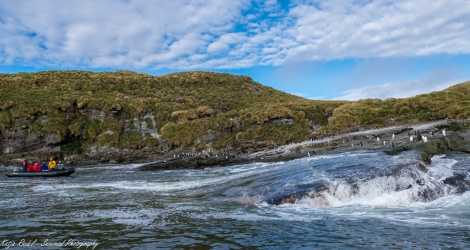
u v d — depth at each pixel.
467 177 12.92
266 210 10.71
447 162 16.41
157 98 78.56
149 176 28.67
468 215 9.12
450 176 12.79
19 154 54.19
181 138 58.94
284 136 60.75
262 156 38.22
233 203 12.20
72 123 60.97
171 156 55.56
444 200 11.12
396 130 37.12
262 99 90.69
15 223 9.41
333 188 11.89
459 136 26.20
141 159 55.22
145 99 75.38
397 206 10.72
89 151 60.47
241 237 7.55
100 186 20.67
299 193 11.86
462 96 54.16
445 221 8.55
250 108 73.25
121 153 57.78
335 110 64.31
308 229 8.12
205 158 38.88
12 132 56.09
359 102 66.38
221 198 13.36
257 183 14.80
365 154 22.05
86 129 61.47
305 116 65.69
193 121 63.22
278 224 8.72
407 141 27.45
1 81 68.56
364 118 55.62
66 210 11.54
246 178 17.44
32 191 18.39
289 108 69.12
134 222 9.34
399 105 55.88
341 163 17.02
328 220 9.03
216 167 35.50
